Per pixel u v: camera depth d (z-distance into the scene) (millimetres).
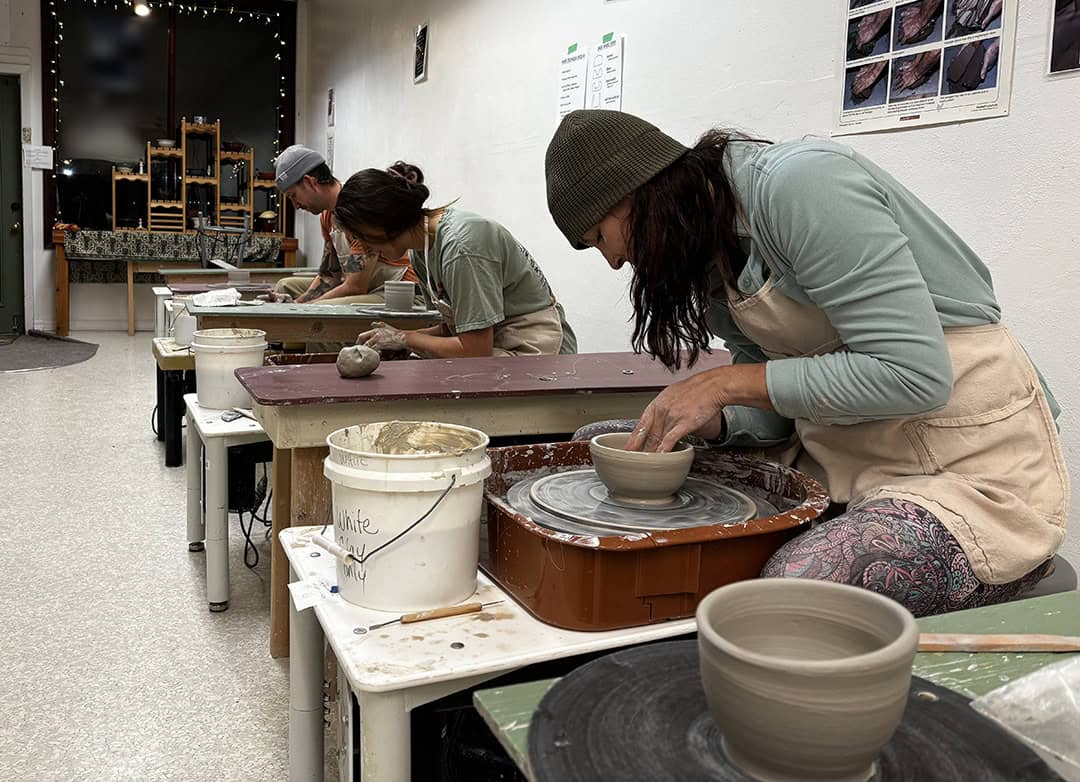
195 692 1917
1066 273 1683
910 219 1221
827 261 1129
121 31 7695
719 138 1256
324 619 1083
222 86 8109
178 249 7551
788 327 1287
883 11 2029
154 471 3631
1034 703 660
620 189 1195
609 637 1042
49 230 7617
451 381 1819
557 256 3664
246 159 7727
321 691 1365
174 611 2334
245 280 5547
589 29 3350
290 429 1630
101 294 7984
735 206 1229
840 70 2162
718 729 665
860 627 676
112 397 5094
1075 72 1639
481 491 1152
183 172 7492
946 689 729
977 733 664
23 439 4070
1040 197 1718
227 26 8047
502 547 1172
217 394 2523
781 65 2367
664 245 1195
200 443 2695
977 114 1826
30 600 2367
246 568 2672
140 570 2607
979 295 1253
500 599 1148
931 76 1921
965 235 1874
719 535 1062
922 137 1954
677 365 1334
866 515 1148
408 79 5531
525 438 2131
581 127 1221
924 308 1117
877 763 635
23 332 7766
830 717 570
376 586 1101
